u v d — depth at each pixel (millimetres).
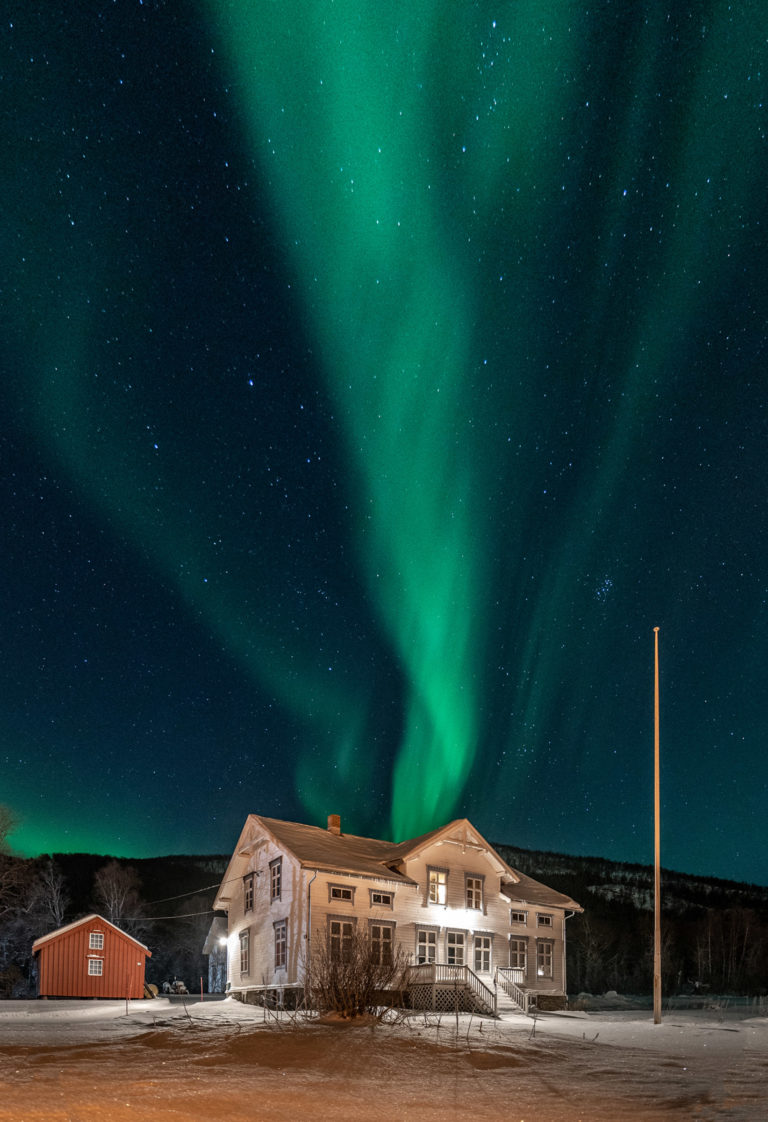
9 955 54312
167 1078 12312
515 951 39844
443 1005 31781
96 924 41562
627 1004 48500
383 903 35469
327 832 40312
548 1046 19141
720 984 61625
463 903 38281
